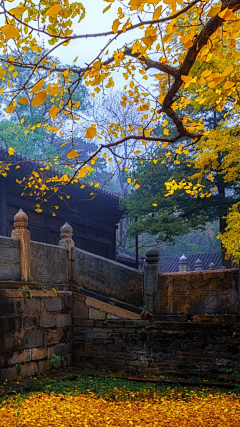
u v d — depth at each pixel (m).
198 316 9.00
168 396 7.05
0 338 7.79
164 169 20.27
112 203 19.78
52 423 5.28
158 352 9.17
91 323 10.14
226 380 8.32
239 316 8.55
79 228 18.34
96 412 5.93
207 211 21.30
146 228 19.56
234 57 7.46
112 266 10.41
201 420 5.37
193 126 5.51
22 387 7.39
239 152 9.58
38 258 9.48
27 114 30.77
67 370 9.58
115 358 9.69
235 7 4.00
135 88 5.21
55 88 3.65
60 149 35.53
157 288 9.73
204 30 3.90
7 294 8.11
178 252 45.66
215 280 9.15
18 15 3.58
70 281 10.74
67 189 16.38
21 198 14.67
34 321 8.88
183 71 4.53
